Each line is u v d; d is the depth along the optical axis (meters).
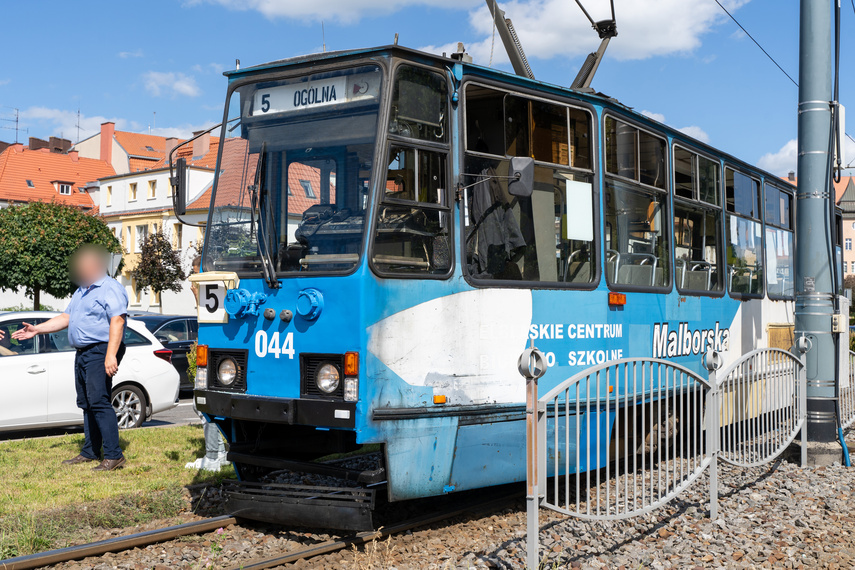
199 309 6.70
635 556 5.82
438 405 6.27
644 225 8.51
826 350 9.68
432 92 6.41
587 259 7.61
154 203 53.22
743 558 5.84
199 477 8.12
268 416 6.13
